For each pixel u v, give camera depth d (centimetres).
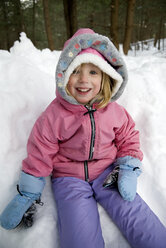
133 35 1500
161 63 216
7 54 203
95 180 120
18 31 1045
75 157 118
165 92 181
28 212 102
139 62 288
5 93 141
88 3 725
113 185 117
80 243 89
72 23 584
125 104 168
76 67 102
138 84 178
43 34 1202
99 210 113
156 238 91
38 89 159
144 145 145
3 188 116
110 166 127
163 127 151
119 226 103
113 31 525
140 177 129
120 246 99
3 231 99
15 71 163
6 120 131
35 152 110
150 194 120
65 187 114
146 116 157
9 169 122
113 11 507
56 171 123
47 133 111
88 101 113
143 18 1377
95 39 97
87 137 112
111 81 116
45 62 216
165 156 137
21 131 136
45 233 98
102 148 120
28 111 146
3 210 109
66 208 103
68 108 110
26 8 1066
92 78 105
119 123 122
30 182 105
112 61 106
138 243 93
